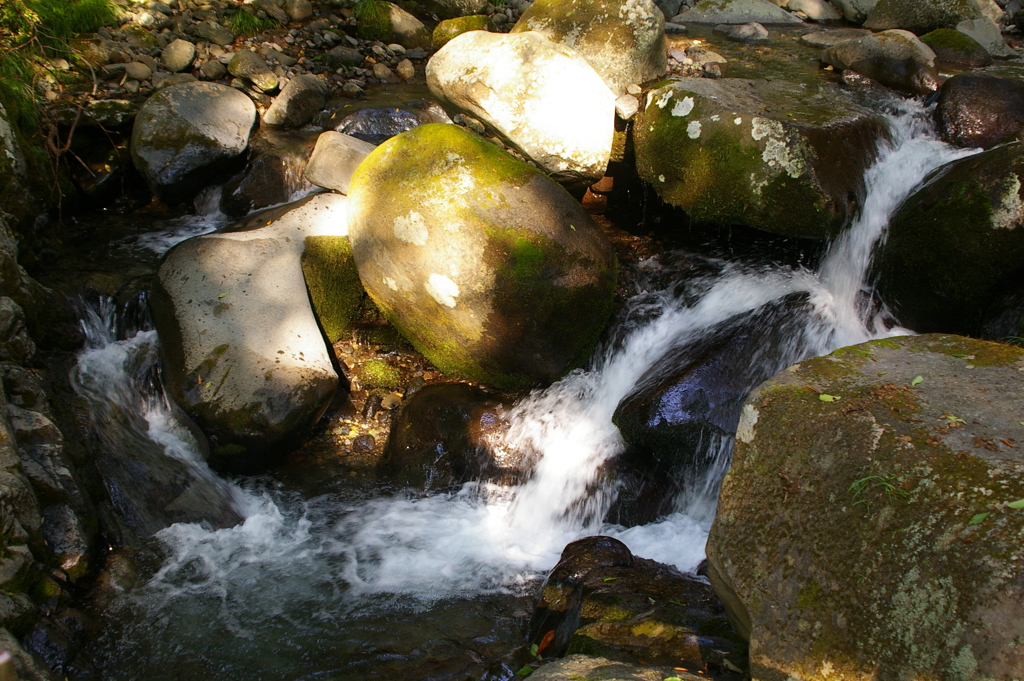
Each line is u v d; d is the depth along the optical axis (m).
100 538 3.39
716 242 4.91
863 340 3.98
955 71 5.62
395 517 3.88
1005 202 3.52
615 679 2.02
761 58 6.25
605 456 3.93
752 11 7.52
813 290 4.27
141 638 3.09
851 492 1.86
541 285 3.98
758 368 3.85
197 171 5.18
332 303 4.54
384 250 4.17
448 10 7.29
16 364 3.60
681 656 2.38
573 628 2.76
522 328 4.03
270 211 4.92
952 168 3.88
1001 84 4.71
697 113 4.69
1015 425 1.83
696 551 3.53
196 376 3.88
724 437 3.56
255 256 4.39
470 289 3.99
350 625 3.22
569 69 4.67
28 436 3.21
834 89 5.39
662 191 4.88
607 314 4.23
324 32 6.46
